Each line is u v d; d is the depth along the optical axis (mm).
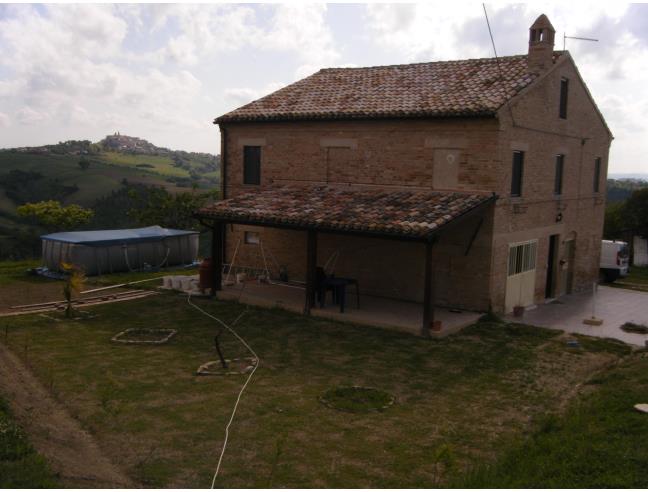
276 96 22016
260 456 8016
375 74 21750
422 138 17266
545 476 7105
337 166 19172
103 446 8172
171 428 8867
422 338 14391
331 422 9297
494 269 16359
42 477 6305
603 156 23172
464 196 16125
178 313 16719
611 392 10281
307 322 15828
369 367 12195
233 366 12055
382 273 18406
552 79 18406
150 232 25422
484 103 15961
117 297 18859
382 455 8156
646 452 7383
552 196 19266
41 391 10219
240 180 21844
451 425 9312
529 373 11977
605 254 25297
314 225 15789
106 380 10945
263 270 21484
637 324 16219
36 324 15195
